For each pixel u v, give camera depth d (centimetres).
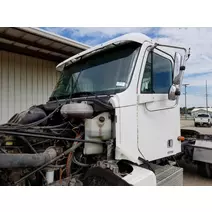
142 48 227
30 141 207
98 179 172
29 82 700
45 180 187
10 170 187
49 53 679
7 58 646
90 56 271
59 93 304
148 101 228
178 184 240
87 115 195
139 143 216
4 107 640
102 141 204
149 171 190
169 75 268
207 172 375
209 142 375
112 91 221
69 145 211
